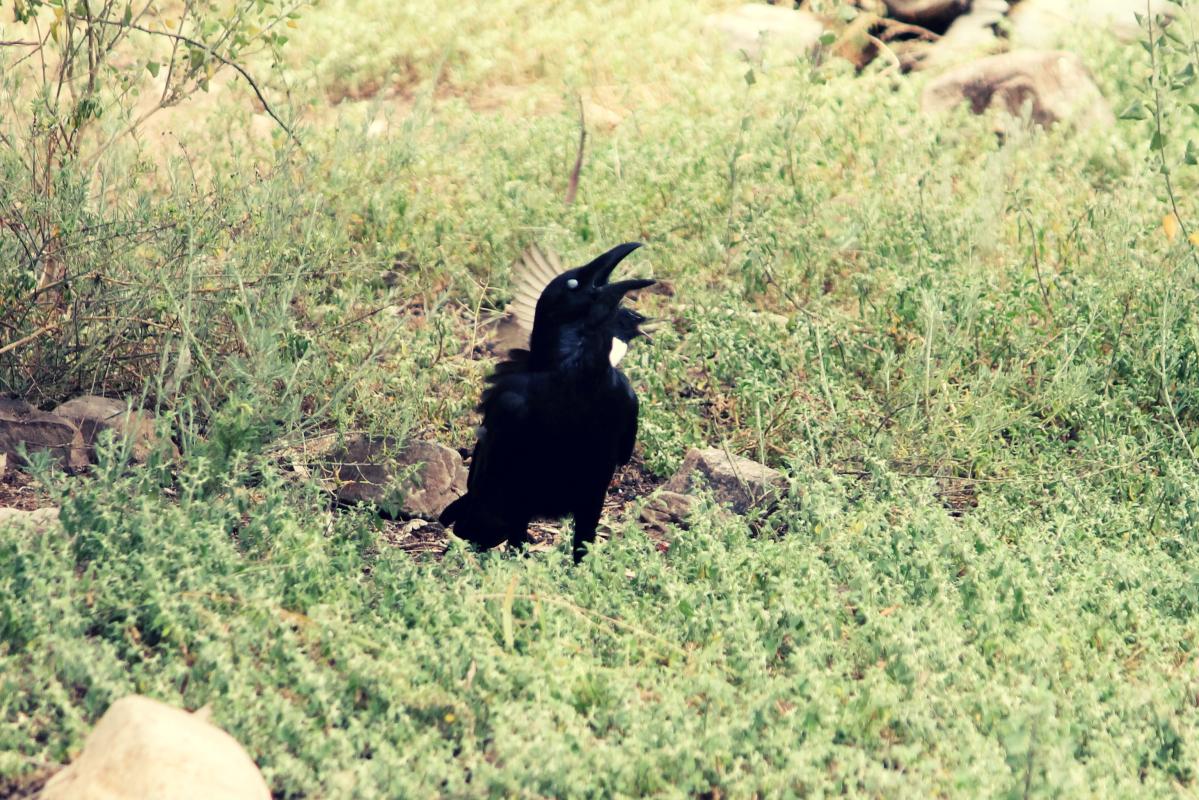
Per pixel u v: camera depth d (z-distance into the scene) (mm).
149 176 13984
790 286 13492
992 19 24297
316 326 11500
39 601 6508
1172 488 9852
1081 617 7672
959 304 12203
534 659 6770
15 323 10711
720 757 6004
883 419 10844
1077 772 5738
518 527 8523
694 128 17609
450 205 14898
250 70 18797
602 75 21328
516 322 8516
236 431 8797
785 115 16188
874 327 12461
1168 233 12172
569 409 7887
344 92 20562
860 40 22734
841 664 6949
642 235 14875
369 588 7691
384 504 9406
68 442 10055
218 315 10906
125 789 5164
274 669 6426
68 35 11664
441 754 5891
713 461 10414
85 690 6309
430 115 16516
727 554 8273
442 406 11250
